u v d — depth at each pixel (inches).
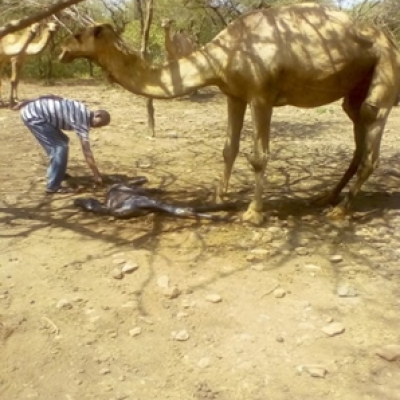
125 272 179.9
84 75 908.0
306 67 200.5
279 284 174.7
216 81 208.5
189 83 206.4
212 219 220.8
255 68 197.6
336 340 148.0
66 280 176.6
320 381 133.0
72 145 358.0
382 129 217.2
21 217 225.9
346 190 266.4
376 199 255.1
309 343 146.7
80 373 136.8
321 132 441.4
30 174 286.2
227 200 244.8
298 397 128.0
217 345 146.1
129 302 163.8
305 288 173.0
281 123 482.3
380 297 169.2
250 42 199.2
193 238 201.9
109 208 225.9
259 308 161.9
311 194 260.8
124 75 205.6
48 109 245.8
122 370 137.6
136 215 224.2
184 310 160.4
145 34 347.3
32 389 132.0
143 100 602.9
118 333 151.1
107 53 202.5
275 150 365.7
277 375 135.2
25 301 165.3
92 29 198.8
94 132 402.6
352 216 230.2
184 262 187.0
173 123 462.3
